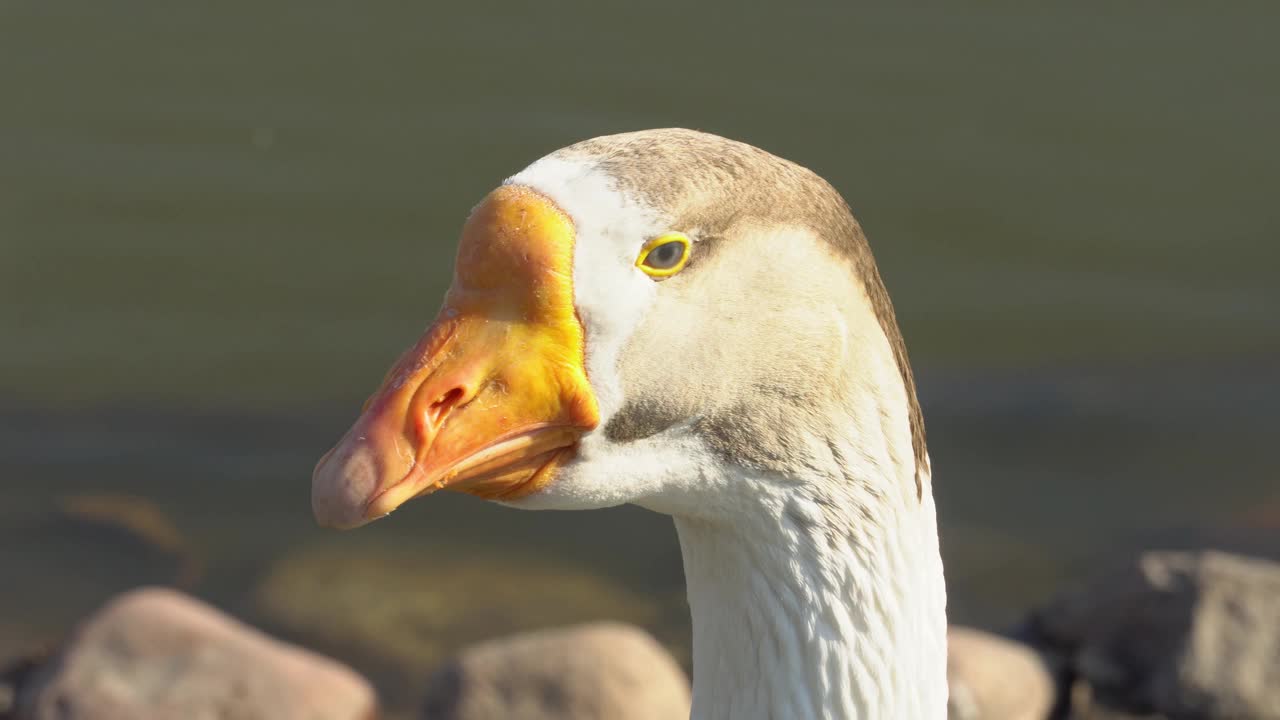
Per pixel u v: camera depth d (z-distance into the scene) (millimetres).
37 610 11258
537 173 4695
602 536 12352
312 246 16094
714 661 5316
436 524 12414
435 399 4523
